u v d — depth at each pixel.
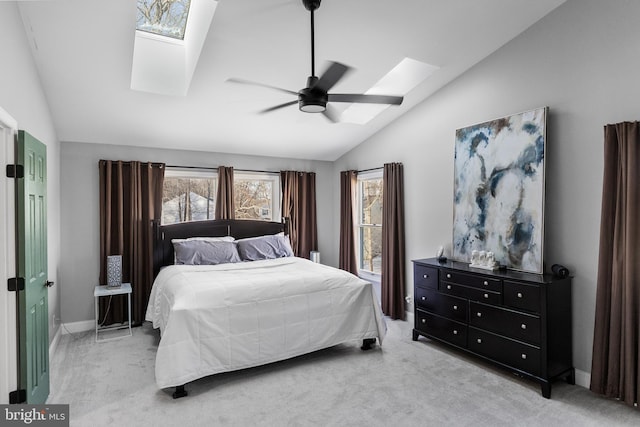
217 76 3.36
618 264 2.54
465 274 3.30
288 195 5.50
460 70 3.76
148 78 3.44
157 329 4.23
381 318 3.61
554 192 3.04
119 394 2.71
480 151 3.56
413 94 4.16
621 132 2.53
